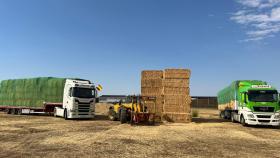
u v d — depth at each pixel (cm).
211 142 1495
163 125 2305
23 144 1340
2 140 1448
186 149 1280
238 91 2584
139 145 1348
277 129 2162
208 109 6744
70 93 2670
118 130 1898
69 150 1208
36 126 2075
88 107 2705
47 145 1319
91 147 1278
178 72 2619
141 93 2697
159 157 1105
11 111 3412
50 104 3048
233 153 1212
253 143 1488
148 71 2711
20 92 3325
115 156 1105
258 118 2206
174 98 2602
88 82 2788
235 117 2630
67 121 2533
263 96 2231
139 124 2328
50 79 3108
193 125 2353
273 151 1277
